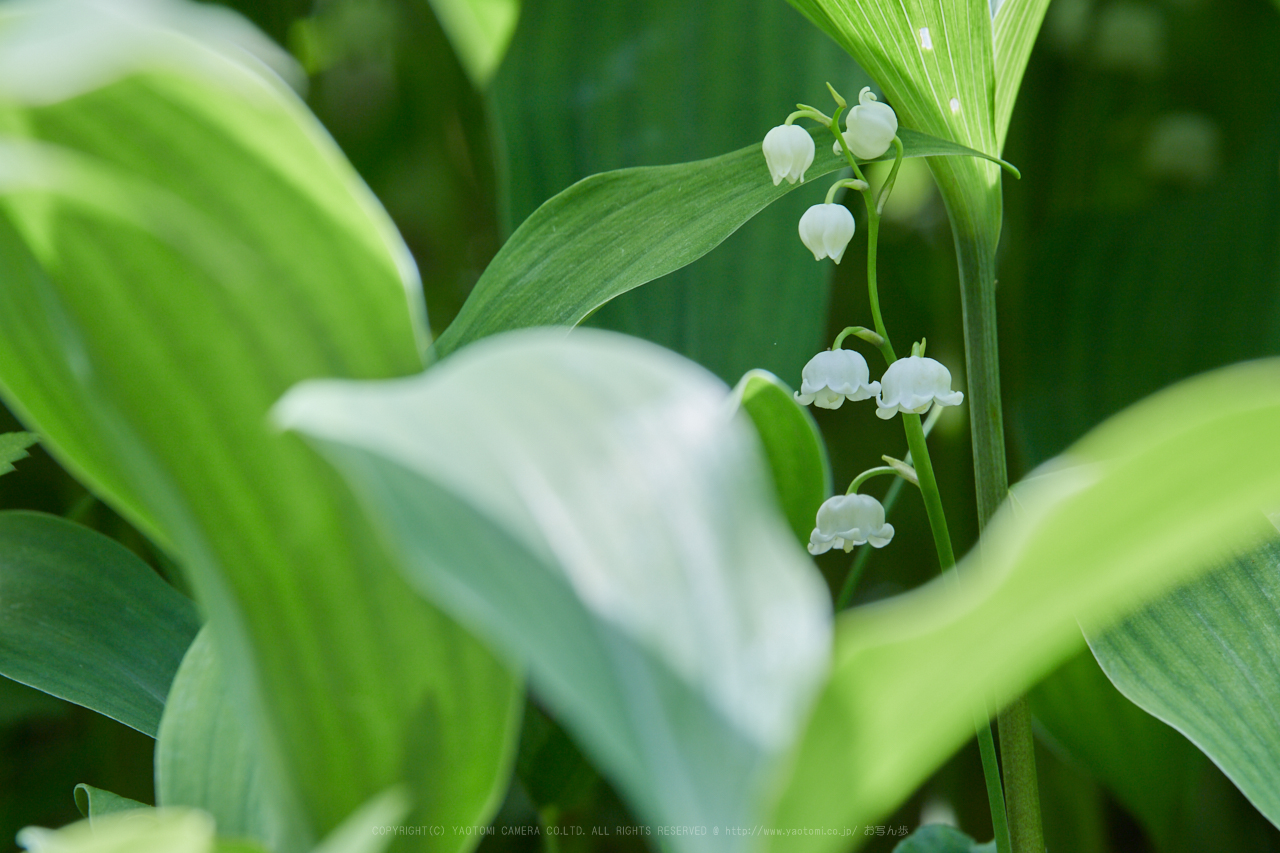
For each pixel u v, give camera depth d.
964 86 0.41
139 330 0.36
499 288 0.41
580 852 0.48
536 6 0.51
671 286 0.49
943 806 0.50
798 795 0.30
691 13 0.51
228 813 0.38
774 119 0.50
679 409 0.30
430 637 0.37
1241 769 0.40
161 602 0.43
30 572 0.43
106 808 0.41
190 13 0.36
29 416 0.38
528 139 0.50
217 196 0.36
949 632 0.27
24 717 0.47
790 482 0.42
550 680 0.25
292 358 0.37
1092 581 0.28
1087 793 0.49
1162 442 0.25
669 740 0.25
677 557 0.28
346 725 0.37
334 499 0.37
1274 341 0.50
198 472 0.37
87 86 0.32
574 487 0.28
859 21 0.41
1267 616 0.41
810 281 0.49
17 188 0.35
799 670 0.26
